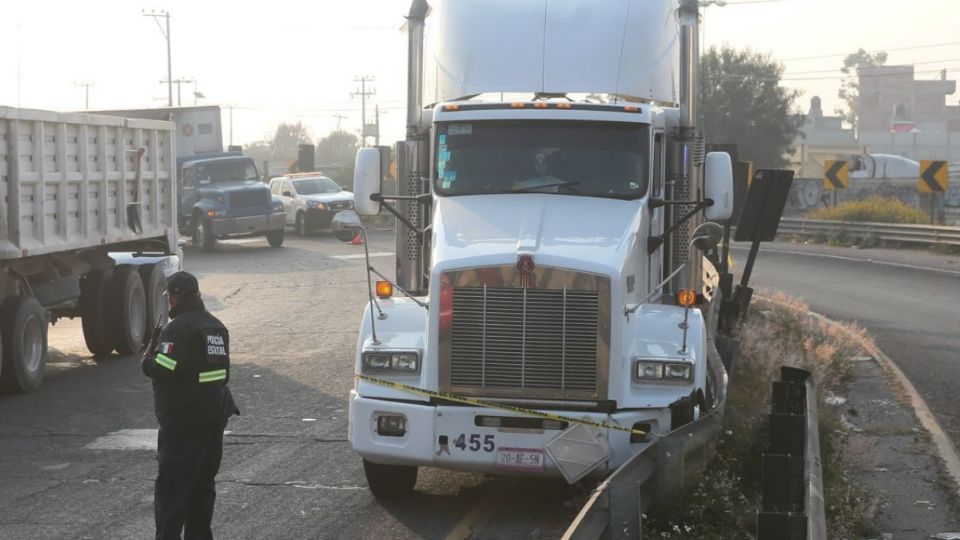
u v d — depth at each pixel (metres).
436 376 7.53
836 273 26.59
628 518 6.23
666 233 8.55
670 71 9.72
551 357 7.42
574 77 9.36
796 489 6.98
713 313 11.08
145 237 15.97
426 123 9.48
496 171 8.62
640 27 9.58
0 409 11.64
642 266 8.23
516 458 7.45
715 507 7.18
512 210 8.23
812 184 48.62
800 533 6.18
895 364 14.05
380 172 9.06
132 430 10.63
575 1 9.66
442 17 9.84
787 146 70.69
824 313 19.25
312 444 10.05
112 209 14.70
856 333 15.66
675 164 9.44
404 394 7.61
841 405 11.34
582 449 7.34
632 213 8.30
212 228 34.66
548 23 9.54
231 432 10.52
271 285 25.70
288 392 12.58
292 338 17.17
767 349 12.58
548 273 7.40
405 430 7.59
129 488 8.55
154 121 16.02
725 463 7.98
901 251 32.78
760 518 6.23
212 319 6.77
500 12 9.65
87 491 8.45
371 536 7.40
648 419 7.47
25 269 12.77
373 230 42.72
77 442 10.12
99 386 13.07
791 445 8.09
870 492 7.95
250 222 35.09
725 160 8.67
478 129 8.74
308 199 40.53
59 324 20.61
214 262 31.77
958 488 8.39
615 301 7.40
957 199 44.69
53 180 12.81
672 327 7.81
